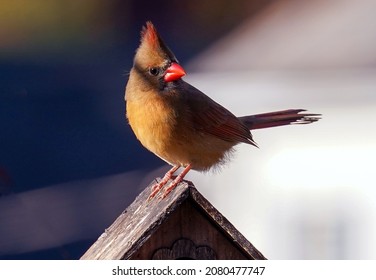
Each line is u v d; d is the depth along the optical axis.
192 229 6.95
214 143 8.95
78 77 23.27
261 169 14.52
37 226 14.10
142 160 17.31
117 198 15.60
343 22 16.20
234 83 15.96
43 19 28.39
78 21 28.73
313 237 14.17
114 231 7.31
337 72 14.94
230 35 19.31
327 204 14.17
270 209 14.43
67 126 19.09
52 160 17.05
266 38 17.17
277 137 14.40
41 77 23.08
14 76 23.23
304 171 14.25
